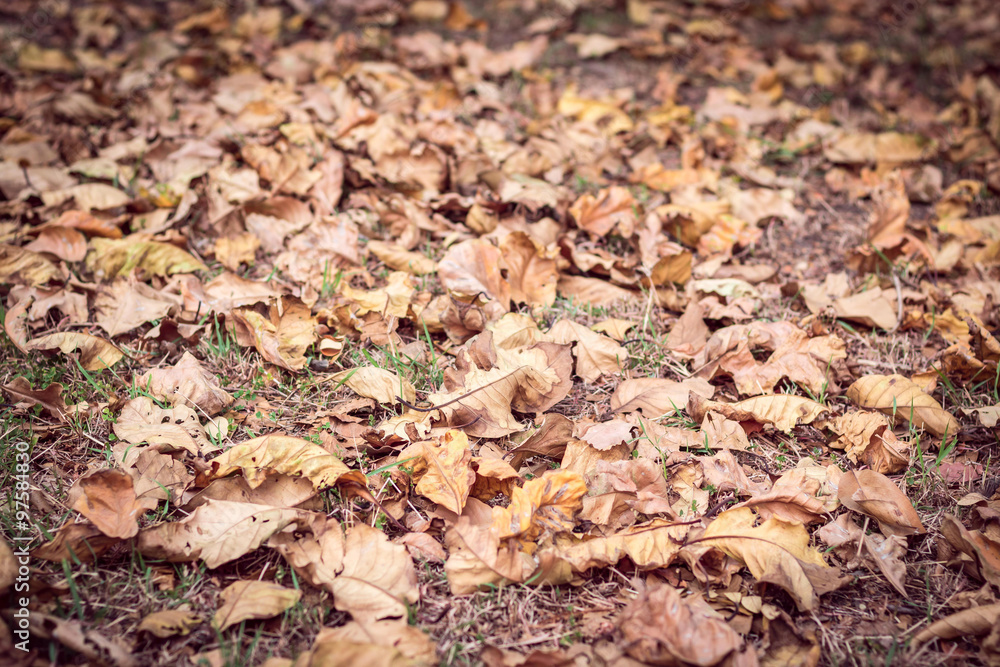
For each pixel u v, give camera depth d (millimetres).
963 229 1669
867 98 2289
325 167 1649
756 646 1113
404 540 1174
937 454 1311
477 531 1160
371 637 1082
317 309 1446
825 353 1384
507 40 2531
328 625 1118
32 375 1328
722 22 2811
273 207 1592
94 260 1474
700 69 2453
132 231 1574
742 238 1621
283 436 1208
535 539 1163
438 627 1122
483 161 1692
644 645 1080
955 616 1118
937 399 1383
